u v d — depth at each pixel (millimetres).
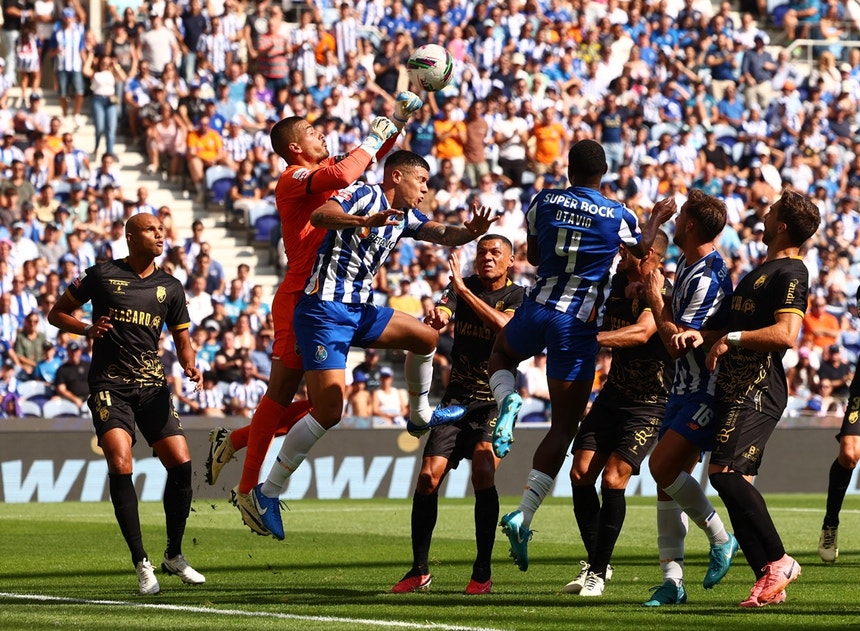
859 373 20328
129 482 16375
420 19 52406
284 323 16000
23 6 48844
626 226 15250
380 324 15781
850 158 55969
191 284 40625
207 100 46594
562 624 12938
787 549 22812
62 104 46750
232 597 15562
